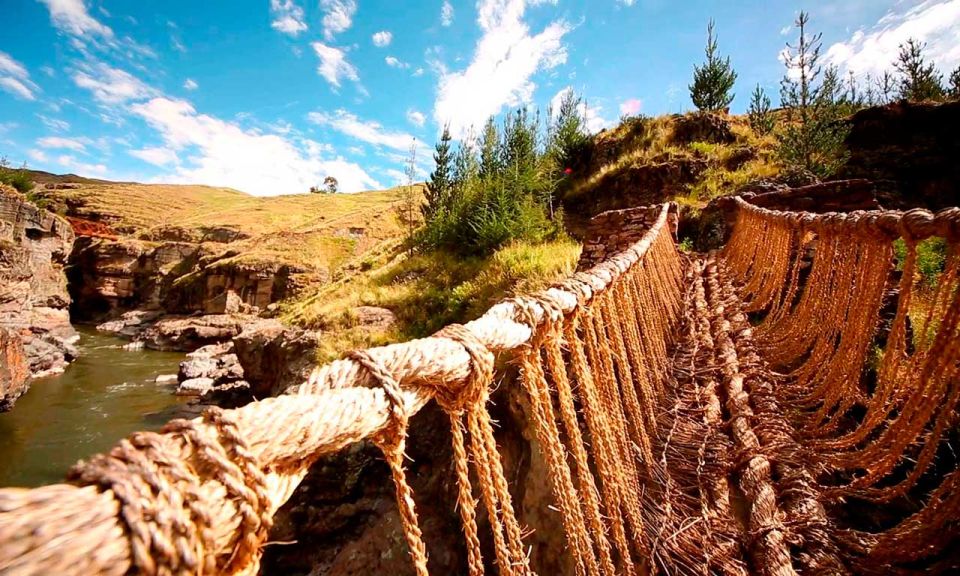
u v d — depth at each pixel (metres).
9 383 13.51
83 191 49.97
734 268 6.97
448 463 5.47
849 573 1.77
